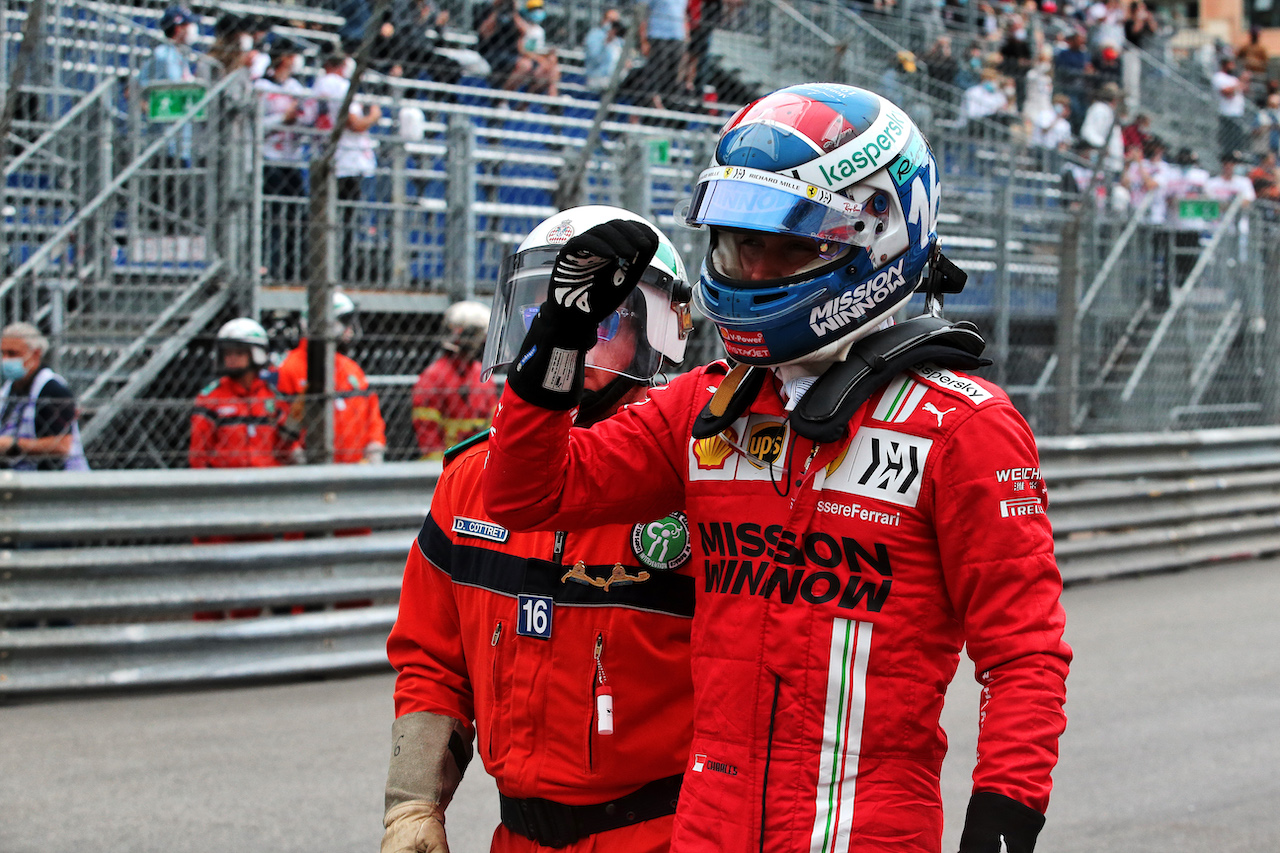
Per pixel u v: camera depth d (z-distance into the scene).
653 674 2.00
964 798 4.28
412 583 2.23
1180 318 10.41
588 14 11.11
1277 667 6.00
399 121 8.23
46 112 7.50
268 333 7.33
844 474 1.71
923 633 1.69
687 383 1.94
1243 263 10.88
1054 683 1.61
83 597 5.24
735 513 1.78
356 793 4.20
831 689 1.68
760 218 1.73
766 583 1.73
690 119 9.86
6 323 6.90
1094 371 10.03
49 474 5.26
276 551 5.55
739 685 1.72
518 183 8.62
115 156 7.50
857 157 1.73
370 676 5.72
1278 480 9.34
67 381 7.02
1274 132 15.02
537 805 2.01
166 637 5.30
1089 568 8.09
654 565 2.00
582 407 2.19
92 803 4.07
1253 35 16.91
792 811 1.67
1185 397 10.32
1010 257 9.95
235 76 7.33
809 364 1.78
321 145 7.70
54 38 7.54
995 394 1.72
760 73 10.65
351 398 6.25
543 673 2.02
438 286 8.01
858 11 11.96
